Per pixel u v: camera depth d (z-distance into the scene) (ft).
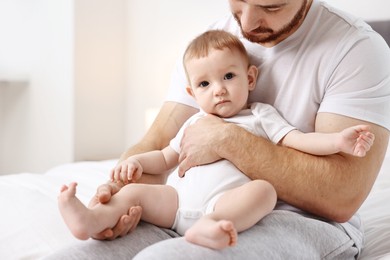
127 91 11.80
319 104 4.19
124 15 11.70
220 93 4.18
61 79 11.24
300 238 3.56
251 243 3.31
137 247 3.52
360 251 4.18
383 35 7.58
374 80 4.01
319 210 3.91
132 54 11.58
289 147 3.99
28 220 4.89
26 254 4.31
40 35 11.68
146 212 3.80
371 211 5.21
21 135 12.54
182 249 3.11
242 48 4.37
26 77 12.12
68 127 11.16
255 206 3.47
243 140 3.92
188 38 10.23
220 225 3.07
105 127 11.63
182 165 4.07
